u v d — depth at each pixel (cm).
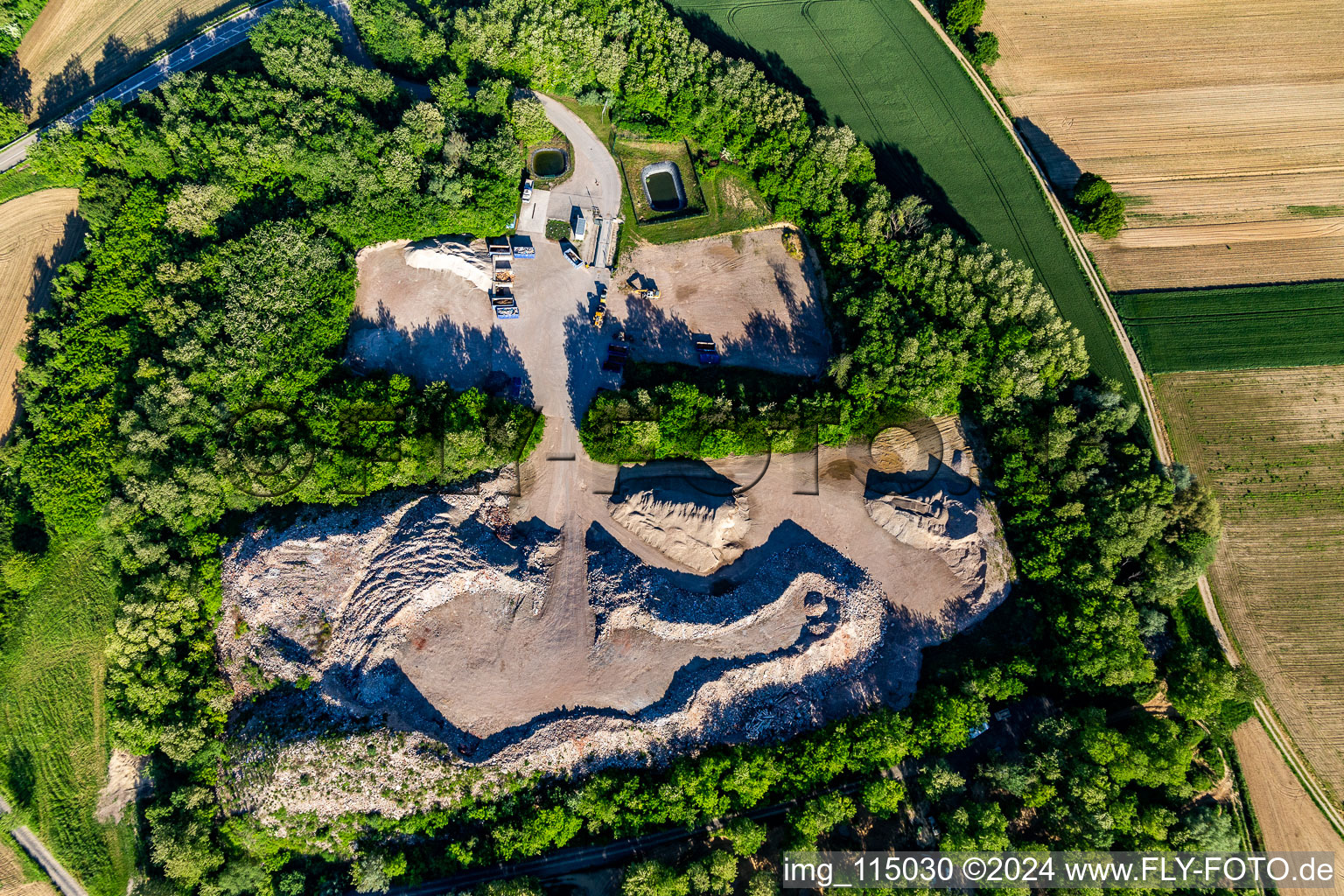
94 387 8912
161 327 8775
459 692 7869
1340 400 9794
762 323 9962
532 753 7638
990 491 9294
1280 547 9288
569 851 7888
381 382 8925
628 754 7981
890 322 9262
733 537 8950
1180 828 7738
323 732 7525
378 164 9419
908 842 7919
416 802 7612
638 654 8094
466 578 8112
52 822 8094
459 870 7694
